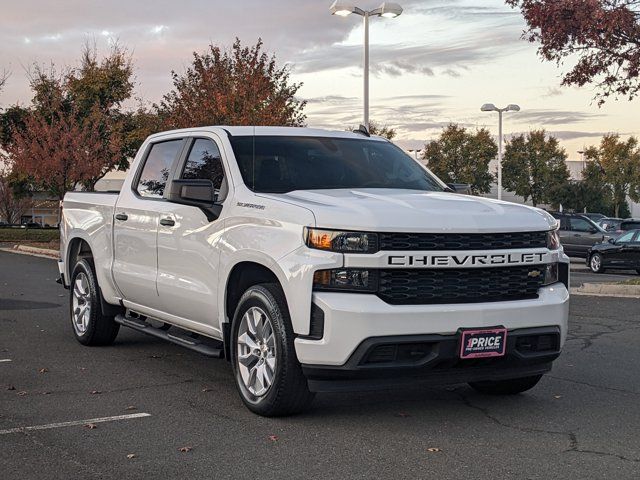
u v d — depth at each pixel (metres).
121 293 7.74
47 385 6.61
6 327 9.73
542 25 14.67
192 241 6.35
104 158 30.36
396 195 5.79
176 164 6.99
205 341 6.61
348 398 6.16
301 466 4.55
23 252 26.19
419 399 6.18
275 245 5.39
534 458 4.71
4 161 33.34
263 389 5.55
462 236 5.22
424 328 5.05
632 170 59.38
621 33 14.47
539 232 5.55
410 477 4.37
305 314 5.12
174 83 25.58
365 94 21.59
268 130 6.77
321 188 6.16
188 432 5.23
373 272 5.06
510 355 5.32
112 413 5.71
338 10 20.84
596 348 8.66
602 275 22.89
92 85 33.16
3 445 4.94
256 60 24.89
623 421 5.57
